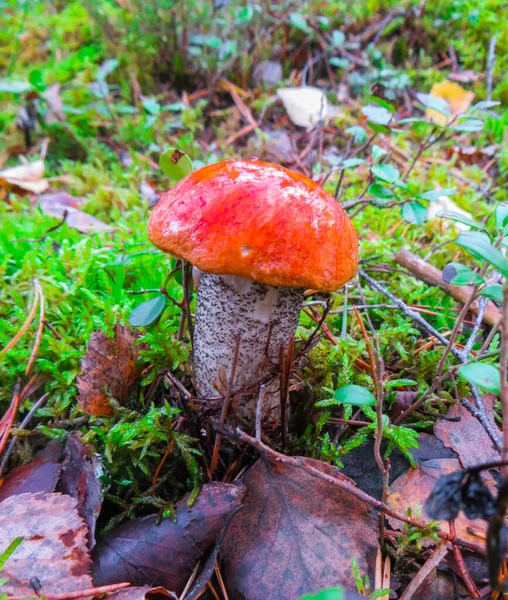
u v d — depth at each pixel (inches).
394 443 6.7
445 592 5.5
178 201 5.2
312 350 7.9
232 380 5.7
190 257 4.9
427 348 8.4
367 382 7.5
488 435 6.4
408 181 13.2
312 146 14.9
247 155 15.0
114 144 16.0
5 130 16.3
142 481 6.7
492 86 17.3
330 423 7.3
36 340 8.0
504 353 4.2
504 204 5.7
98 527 6.0
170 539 5.5
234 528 5.7
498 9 18.7
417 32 18.6
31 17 20.7
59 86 15.9
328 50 17.8
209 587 5.6
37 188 13.6
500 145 15.0
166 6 16.3
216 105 17.2
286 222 4.8
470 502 4.2
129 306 8.6
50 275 9.6
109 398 7.0
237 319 5.9
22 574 5.1
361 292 9.3
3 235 10.8
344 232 5.3
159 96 16.7
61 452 6.7
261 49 17.3
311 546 5.5
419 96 10.0
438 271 9.6
